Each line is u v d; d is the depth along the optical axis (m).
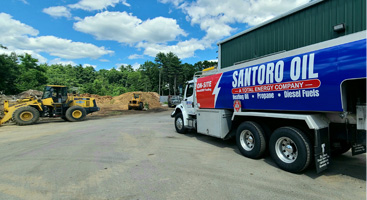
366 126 3.26
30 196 3.06
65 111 14.36
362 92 3.35
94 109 15.66
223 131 5.75
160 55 80.25
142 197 3.01
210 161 4.68
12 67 29.33
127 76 93.69
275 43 6.73
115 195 3.08
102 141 6.98
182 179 3.65
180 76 75.81
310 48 3.68
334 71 3.28
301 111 3.94
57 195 3.09
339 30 5.12
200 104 6.95
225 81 5.72
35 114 12.32
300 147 3.69
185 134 8.29
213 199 2.93
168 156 5.11
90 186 3.39
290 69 3.95
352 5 4.95
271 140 4.30
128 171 4.07
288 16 6.35
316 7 5.64
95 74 88.00
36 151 5.73
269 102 4.38
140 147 6.06
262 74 4.54
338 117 3.64
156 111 24.34
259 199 2.92
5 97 22.47
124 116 18.00
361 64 2.96
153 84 80.62
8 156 5.27
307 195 3.03
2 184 3.50
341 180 3.57
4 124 12.63
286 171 3.99
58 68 83.31
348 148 4.47
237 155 5.18
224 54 9.02
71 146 6.27
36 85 36.84
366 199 2.89
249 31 7.68
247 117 5.13
